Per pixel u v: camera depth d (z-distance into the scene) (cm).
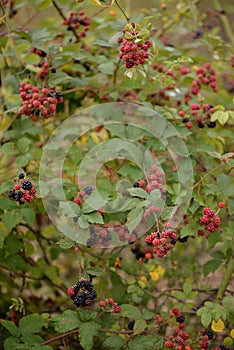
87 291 71
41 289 99
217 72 102
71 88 94
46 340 84
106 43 81
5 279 93
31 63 86
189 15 104
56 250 94
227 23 110
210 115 83
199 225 78
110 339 77
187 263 97
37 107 78
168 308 87
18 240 87
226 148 94
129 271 90
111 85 90
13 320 91
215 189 78
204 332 78
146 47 74
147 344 77
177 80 96
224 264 87
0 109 92
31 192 73
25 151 85
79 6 98
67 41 94
